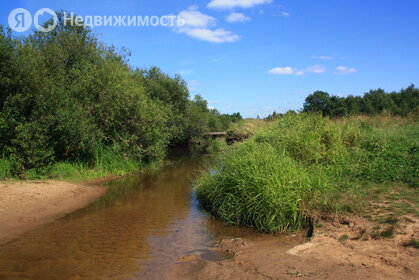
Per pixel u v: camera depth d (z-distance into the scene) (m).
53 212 8.34
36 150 11.30
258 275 4.58
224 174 8.52
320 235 5.82
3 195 8.70
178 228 7.27
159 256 5.64
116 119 15.65
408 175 7.96
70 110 12.74
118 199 10.20
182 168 17.64
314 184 7.29
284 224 6.61
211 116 40.97
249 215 7.06
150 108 17.06
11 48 11.82
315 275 4.37
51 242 6.34
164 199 10.22
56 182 10.81
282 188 6.91
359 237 5.42
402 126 14.58
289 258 5.04
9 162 11.01
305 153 9.69
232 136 18.78
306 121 12.02
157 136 17.47
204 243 6.29
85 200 9.86
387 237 5.25
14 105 11.55
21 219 7.53
